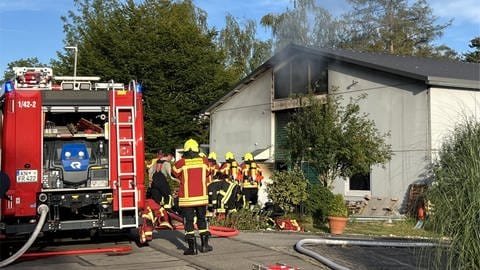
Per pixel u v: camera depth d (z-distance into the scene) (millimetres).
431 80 16781
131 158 9109
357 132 15539
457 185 5484
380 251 8852
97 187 9031
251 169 15352
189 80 28906
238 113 25562
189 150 8719
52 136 9062
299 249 8617
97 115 9406
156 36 28203
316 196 14961
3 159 8500
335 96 18562
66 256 8539
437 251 5594
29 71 8758
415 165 17438
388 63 19516
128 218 9070
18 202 8453
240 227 12594
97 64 28031
